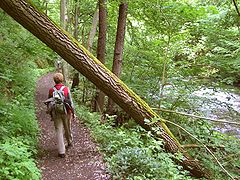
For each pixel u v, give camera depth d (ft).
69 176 16.58
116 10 43.16
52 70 76.54
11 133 19.65
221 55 28.86
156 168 16.08
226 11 27.55
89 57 18.38
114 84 19.44
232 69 28.86
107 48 45.55
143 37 37.22
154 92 31.83
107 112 35.01
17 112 23.16
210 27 28.63
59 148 19.44
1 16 31.32
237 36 29.37
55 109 19.42
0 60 30.94
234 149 24.48
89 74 18.71
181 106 29.40
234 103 44.88
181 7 25.82
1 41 32.40
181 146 21.65
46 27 16.37
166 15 27.96
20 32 34.71
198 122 27.96
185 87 30.19
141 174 15.84
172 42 31.55
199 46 31.76
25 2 15.48
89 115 31.12
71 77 58.49
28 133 21.72
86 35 57.98
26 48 34.45
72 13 58.03
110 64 41.86
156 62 32.50
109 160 17.47
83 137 24.02
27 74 42.01
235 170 23.65
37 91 45.55
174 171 16.74
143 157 16.71
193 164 21.27
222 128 34.09
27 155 15.98
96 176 16.57
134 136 20.59
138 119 20.94
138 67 34.04
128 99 20.08
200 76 31.17
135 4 30.19
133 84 32.68
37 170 15.89
